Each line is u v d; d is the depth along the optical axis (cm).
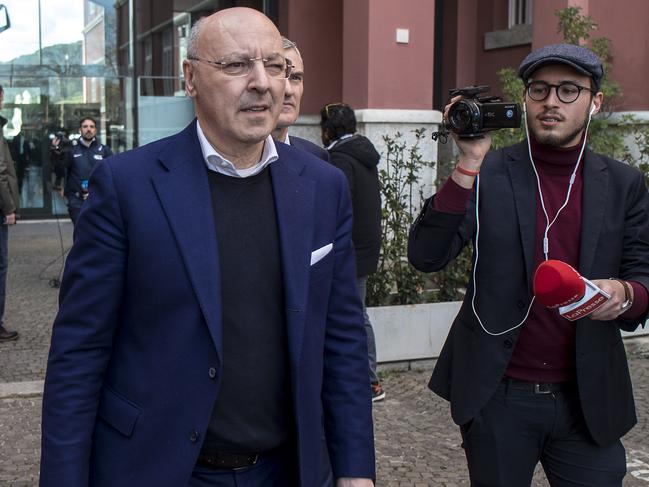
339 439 216
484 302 265
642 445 475
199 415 193
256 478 206
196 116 207
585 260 260
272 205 208
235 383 198
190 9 1285
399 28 877
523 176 268
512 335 261
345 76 914
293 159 216
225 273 199
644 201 271
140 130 1379
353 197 502
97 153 927
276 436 205
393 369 603
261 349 201
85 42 1427
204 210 197
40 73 1431
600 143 768
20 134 1448
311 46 1090
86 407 196
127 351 199
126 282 198
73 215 927
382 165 860
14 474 421
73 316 197
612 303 240
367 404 220
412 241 264
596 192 265
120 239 196
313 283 208
